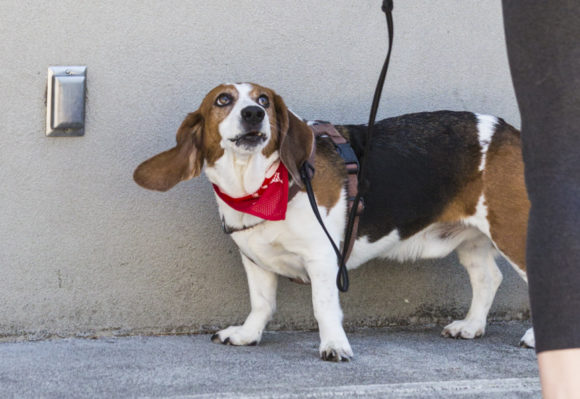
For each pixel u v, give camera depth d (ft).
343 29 10.64
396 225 9.51
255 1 10.27
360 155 9.34
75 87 9.60
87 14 9.69
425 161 9.53
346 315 10.85
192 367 7.95
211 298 10.28
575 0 3.84
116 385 7.14
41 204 9.70
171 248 10.13
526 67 3.99
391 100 10.92
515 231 9.42
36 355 8.59
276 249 8.90
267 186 8.47
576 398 3.43
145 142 9.98
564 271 3.60
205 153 8.65
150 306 10.09
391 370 8.00
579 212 3.68
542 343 3.59
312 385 7.22
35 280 9.71
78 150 9.77
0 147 9.52
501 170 9.49
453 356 8.88
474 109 11.22
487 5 11.14
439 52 11.03
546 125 3.88
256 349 9.09
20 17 9.48
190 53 10.08
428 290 11.14
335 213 8.88
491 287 10.50
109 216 9.91
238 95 8.33
